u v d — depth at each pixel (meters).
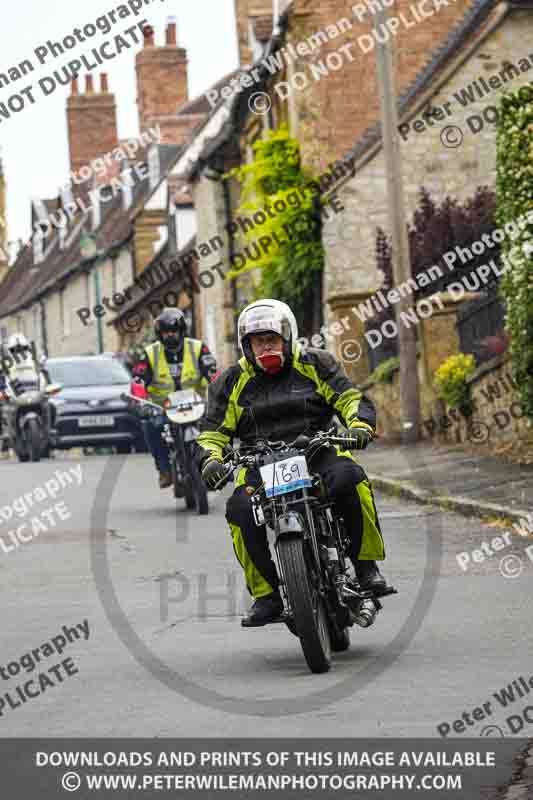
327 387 19.09
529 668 17.50
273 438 19.02
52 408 71.88
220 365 110.56
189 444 38.47
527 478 38.88
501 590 23.94
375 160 75.50
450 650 18.97
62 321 175.38
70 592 26.52
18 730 15.74
